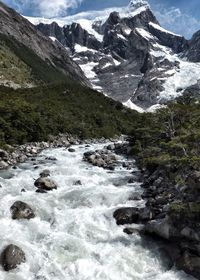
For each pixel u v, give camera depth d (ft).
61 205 83.97
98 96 447.01
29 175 109.91
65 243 65.87
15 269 57.72
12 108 189.98
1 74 482.69
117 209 79.30
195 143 93.09
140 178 108.06
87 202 86.28
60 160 140.46
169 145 94.53
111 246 66.18
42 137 192.85
